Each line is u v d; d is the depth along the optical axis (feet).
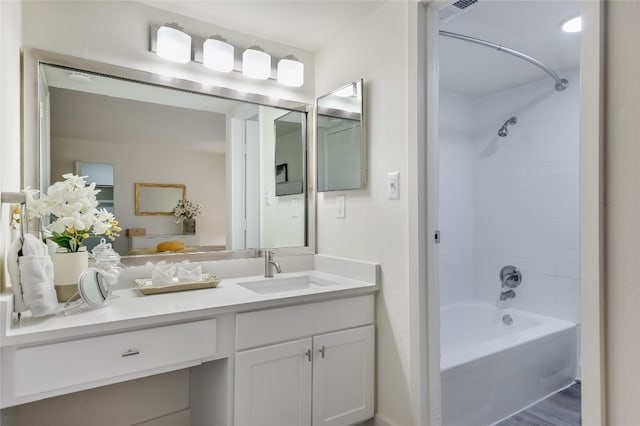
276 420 5.10
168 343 4.37
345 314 5.78
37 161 5.04
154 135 6.07
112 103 5.72
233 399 4.82
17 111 4.69
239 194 6.85
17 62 4.68
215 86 6.57
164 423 6.00
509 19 6.64
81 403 5.42
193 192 6.41
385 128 5.98
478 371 6.45
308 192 7.60
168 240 6.18
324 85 7.41
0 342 3.48
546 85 9.23
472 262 10.71
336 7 6.10
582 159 3.32
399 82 5.73
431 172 5.46
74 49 5.35
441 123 10.07
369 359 6.01
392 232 5.83
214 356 4.70
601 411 3.18
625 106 3.12
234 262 6.73
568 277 8.78
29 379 3.64
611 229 3.19
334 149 7.03
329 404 5.57
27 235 4.01
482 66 8.58
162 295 5.21
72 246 4.80
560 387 8.02
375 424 6.07
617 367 3.14
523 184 9.66
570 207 8.77
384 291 5.98
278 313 5.14
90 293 4.39
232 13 6.22
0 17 3.75
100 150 5.63
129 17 5.79
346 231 6.81
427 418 5.40
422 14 5.41
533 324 8.96
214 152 6.63
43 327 3.75
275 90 7.23
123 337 4.11
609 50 3.21
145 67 5.92
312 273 7.16
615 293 3.16
